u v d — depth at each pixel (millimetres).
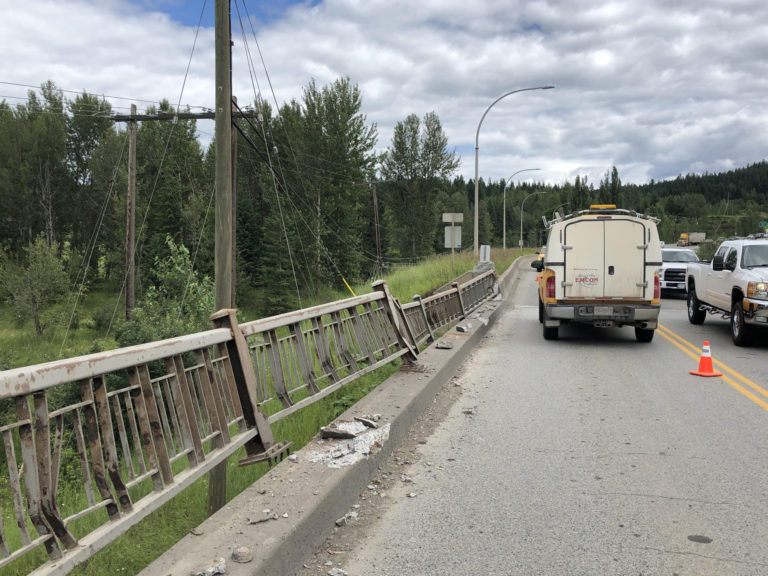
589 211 12758
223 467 4539
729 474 5176
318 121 52531
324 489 4117
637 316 12305
